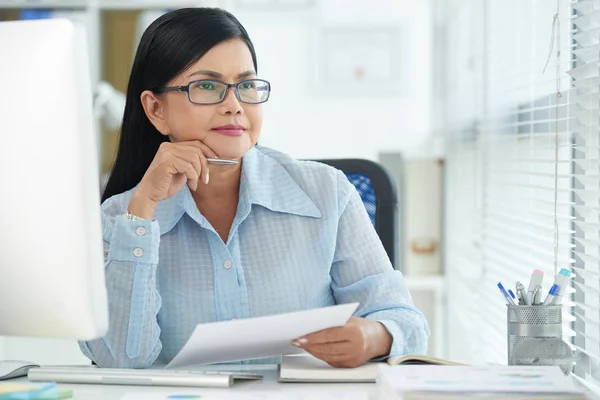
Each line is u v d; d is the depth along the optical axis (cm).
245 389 131
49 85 115
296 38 411
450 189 347
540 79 224
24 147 116
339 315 132
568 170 204
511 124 241
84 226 117
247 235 169
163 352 166
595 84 165
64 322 120
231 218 172
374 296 168
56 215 116
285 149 414
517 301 153
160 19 168
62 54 114
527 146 235
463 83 325
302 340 138
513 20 253
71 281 118
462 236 321
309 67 411
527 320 144
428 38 410
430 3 409
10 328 123
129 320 150
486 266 275
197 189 169
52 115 115
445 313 352
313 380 136
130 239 150
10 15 406
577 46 186
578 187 185
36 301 119
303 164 180
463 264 317
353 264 172
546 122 216
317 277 170
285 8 411
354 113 412
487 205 279
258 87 165
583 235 180
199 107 161
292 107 413
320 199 174
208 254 167
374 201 205
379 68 411
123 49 416
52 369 139
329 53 411
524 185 214
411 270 362
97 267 119
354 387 133
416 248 361
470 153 314
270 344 135
